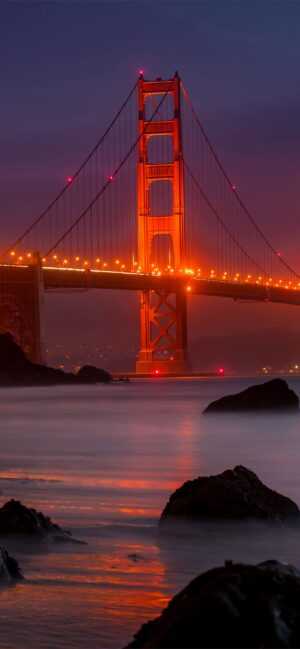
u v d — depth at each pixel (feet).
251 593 27.84
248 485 68.49
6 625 39.78
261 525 64.54
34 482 98.63
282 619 27.12
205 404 333.42
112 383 615.16
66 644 36.70
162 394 450.30
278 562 30.32
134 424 212.43
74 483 97.71
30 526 61.11
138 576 50.70
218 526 65.05
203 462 122.52
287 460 123.95
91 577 50.39
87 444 156.46
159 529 65.92
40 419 239.71
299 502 81.82
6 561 50.70
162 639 27.02
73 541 61.26
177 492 68.59
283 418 210.59
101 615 41.63
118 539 63.00
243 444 152.05
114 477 103.81
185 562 54.90
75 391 481.87
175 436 172.65
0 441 164.96
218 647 26.50
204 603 27.43
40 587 47.62
